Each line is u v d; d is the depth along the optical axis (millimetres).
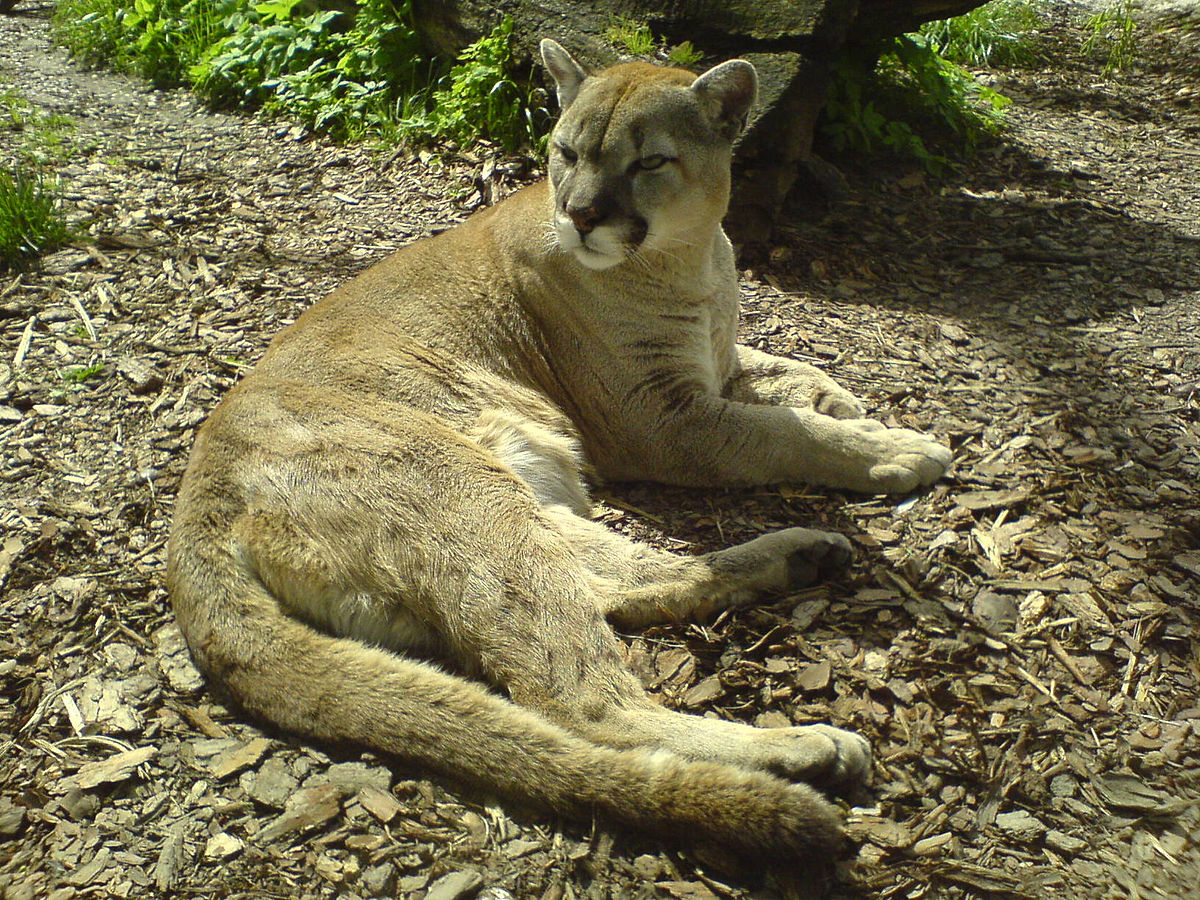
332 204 2164
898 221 2164
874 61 2438
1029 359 1712
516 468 1342
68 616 1260
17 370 1653
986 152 2535
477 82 2244
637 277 1413
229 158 2385
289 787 1080
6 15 3820
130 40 3150
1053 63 3307
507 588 1145
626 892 1002
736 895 1001
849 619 1242
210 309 1812
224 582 1169
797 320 1800
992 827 1051
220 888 1007
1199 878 1004
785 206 2160
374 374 1335
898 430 1445
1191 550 1323
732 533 1378
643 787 1028
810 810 999
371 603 1174
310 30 2635
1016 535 1347
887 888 1007
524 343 1459
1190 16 3527
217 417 1298
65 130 2545
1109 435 1529
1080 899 992
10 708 1163
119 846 1040
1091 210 2266
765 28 1971
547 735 1063
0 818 1061
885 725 1134
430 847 1035
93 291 1862
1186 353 1729
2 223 1938
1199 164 2590
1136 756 1102
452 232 1544
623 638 1235
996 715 1142
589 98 1402
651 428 1453
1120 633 1222
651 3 2066
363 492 1187
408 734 1080
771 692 1167
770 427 1410
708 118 1417
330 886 1007
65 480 1447
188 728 1141
